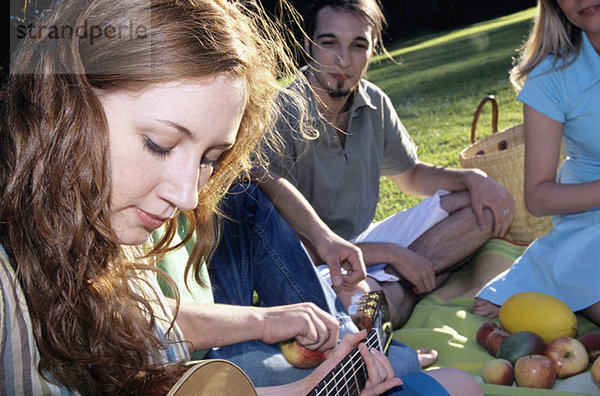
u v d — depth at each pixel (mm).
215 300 1983
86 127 928
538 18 2742
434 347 2555
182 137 960
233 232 2098
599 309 2600
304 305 1718
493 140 3803
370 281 2748
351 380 1440
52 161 949
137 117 937
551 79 2691
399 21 19531
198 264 1460
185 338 1548
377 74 13672
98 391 1138
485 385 2090
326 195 2918
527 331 2365
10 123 964
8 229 978
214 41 975
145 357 1173
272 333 1640
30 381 980
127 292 1130
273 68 1328
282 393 1476
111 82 928
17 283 953
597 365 2061
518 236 3432
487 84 10172
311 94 2719
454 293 3094
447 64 13039
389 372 1539
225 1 1105
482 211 3125
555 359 2213
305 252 2105
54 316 1006
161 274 1275
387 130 3195
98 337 1073
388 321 1865
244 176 2143
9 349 947
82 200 972
